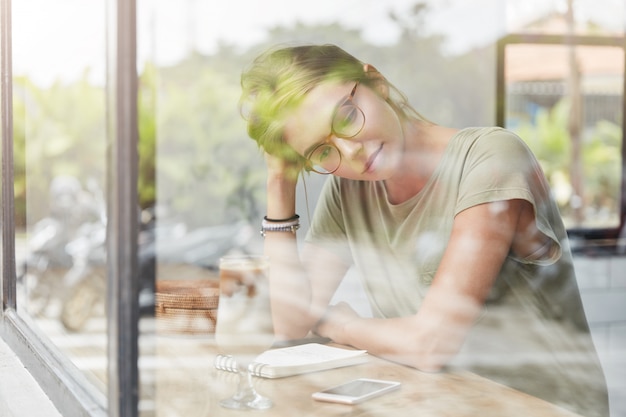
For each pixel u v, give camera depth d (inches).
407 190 46.9
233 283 35.7
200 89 40.6
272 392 34.0
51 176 49.5
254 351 35.7
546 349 40.6
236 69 43.1
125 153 24.9
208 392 31.9
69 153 47.4
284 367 36.4
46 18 50.9
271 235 45.5
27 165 52.4
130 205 24.9
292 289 43.7
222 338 35.4
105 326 26.5
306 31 46.9
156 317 25.9
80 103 46.9
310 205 47.9
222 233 39.5
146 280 25.6
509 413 33.0
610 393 39.4
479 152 45.3
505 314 42.3
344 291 46.0
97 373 29.2
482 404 33.5
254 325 35.7
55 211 46.9
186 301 36.1
